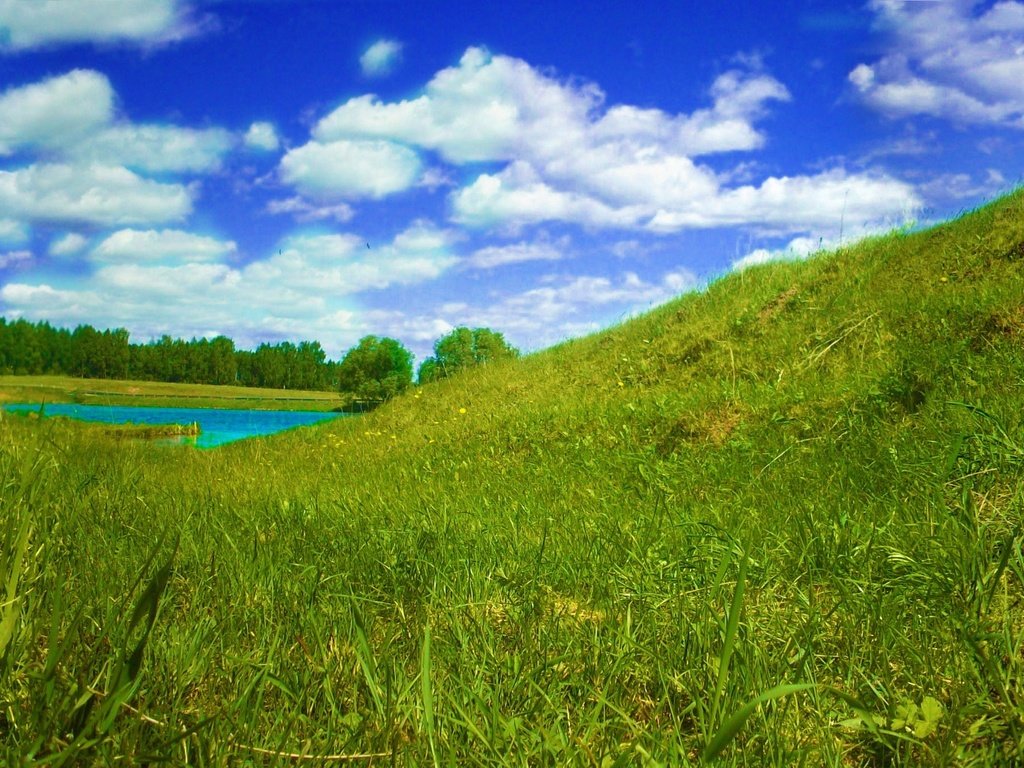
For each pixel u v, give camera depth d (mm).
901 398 5520
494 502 4930
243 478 7164
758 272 13273
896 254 10148
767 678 1764
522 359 16781
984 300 6598
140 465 6332
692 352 10555
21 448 3227
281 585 2465
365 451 10359
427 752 1454
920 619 2146
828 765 1516
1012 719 1532
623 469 5922
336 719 1552
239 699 1493
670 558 2953
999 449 3174
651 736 1462
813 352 8070
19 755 1112
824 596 2541
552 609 2338
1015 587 2279
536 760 1485
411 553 3020
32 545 1988
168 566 1179
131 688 1196
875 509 3389
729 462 5387
